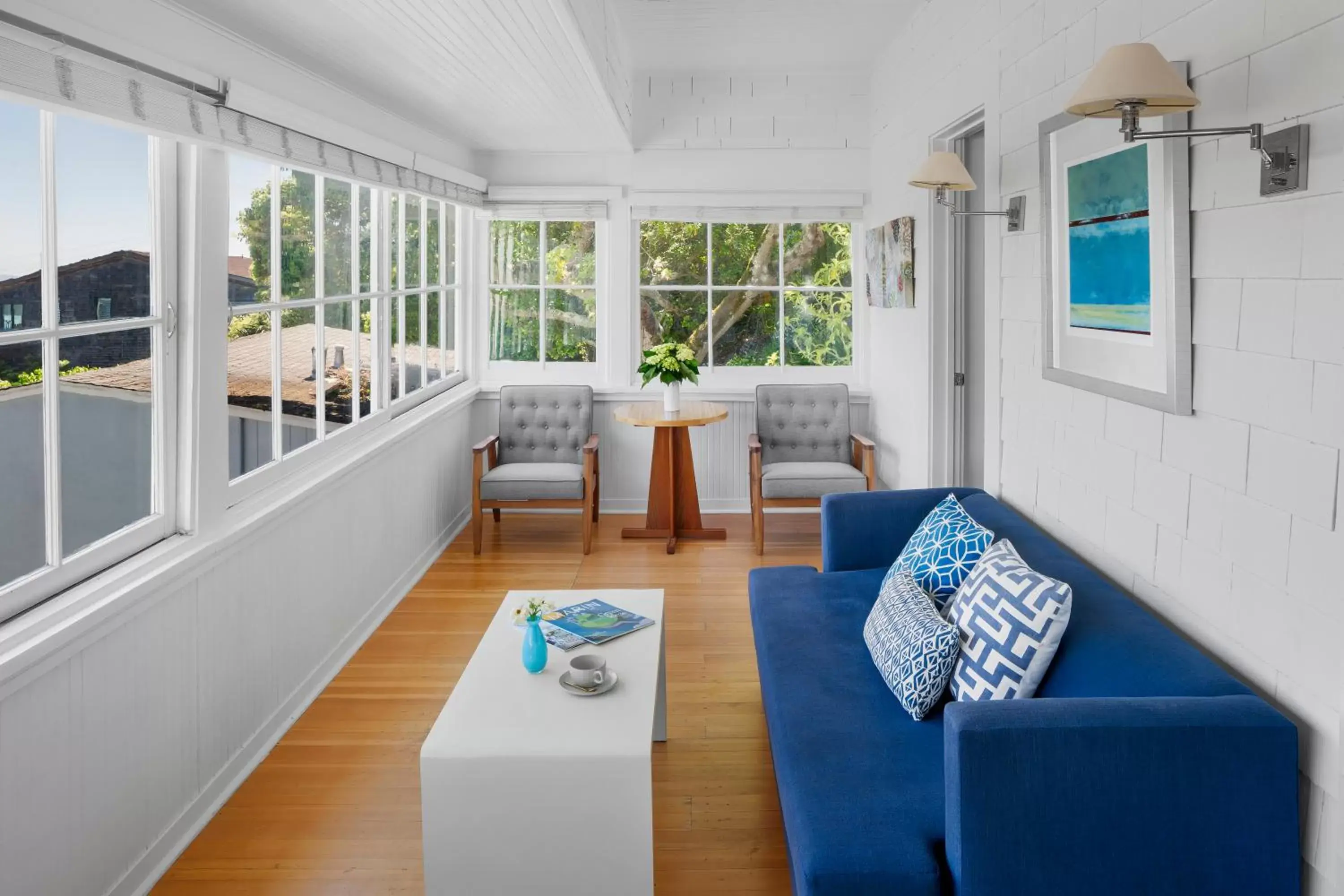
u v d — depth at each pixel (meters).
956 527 2.96
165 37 2.52
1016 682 2.24
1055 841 1.79
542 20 3.02
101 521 2.48
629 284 6.41
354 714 3.47
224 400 2.93
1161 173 2.20
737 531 6.02
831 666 2.75
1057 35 2.90
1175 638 2.10
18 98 1.96
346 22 3.02
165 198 2.68
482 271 6.46
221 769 2.90
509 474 5.50
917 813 1.99
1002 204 3.44
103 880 2.30
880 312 5.94
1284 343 1.84
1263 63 1.87
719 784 2.94
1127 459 2.52
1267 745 1.77
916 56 4.88
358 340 4.38
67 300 2.31
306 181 3.79
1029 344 3.21
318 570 3.69
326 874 2.50
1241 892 1.79
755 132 6.25
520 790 2.23
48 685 2.10
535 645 2.63
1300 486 1.80
